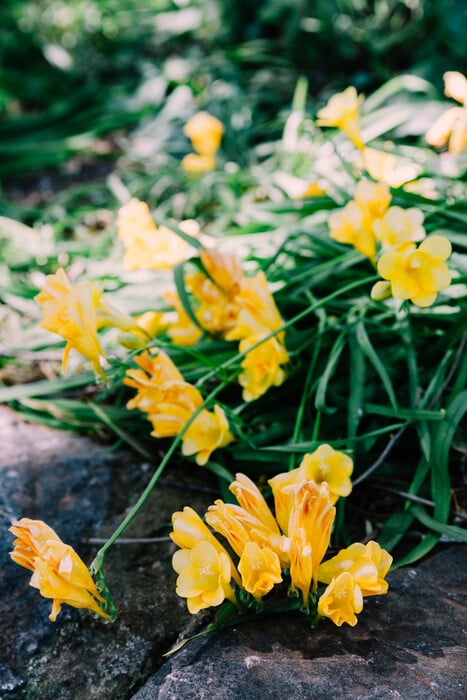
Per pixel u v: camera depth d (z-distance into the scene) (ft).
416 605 2.14
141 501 2.14
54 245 3.68
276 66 5.50
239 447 2.47
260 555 1.99
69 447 2.71
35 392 2.73
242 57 5.41
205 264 2.56
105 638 2.15
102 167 5.00
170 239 2.74
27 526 2.01
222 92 4.85
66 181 4.85
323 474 2.15
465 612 2.12
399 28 5.27
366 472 2.37
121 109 5.51
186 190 4.30
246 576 1.98
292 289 2.76
